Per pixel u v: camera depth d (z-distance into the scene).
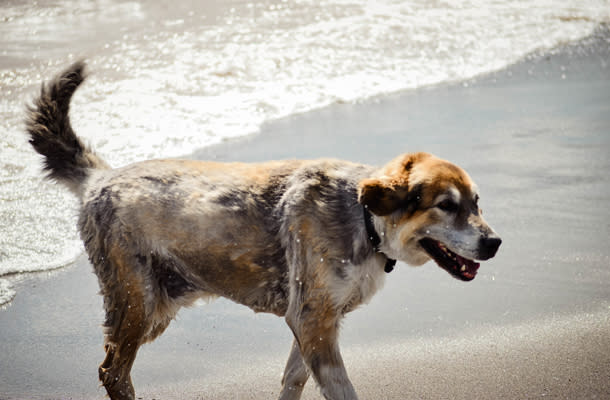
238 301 4.07
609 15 12.80
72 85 4.51
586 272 5.09
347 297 3.71
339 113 8.53
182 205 3.91
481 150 7.26
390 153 7.14
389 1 13.38
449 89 9.45
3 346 4.50
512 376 4.05
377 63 10.30
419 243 3.72
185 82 9.30
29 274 5.38
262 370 4.33
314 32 11.45
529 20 12.46
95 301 5.09
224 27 11.67
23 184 6.70
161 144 7.46
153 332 4.27
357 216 3.71
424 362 4.25
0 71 9.43
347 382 3.71
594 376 3.99
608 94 9.02
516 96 9.08
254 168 4.01
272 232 3.81
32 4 13.23
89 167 4.45
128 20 12.18
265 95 9.01
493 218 5.88
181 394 4.09
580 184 6.48
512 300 4.82
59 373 4.29
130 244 3.95
